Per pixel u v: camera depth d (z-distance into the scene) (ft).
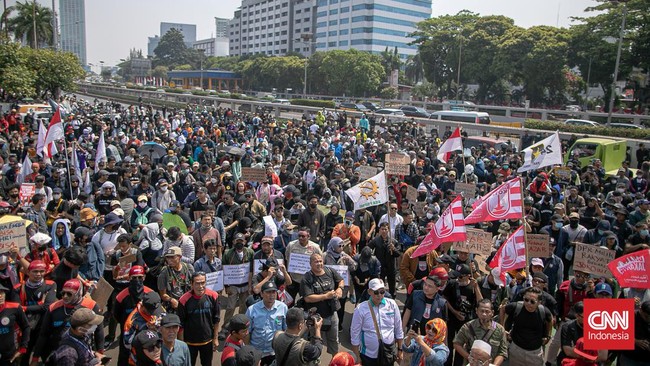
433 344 19.24
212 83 417.49
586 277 25.72
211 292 21.36
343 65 272.10
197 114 125.90
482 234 26.86
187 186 44.70
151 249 28.14
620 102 189.57
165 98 239.09
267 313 20.80
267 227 31.58
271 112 177.37
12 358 19.31
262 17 539.29
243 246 26.99
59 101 152.56
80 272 25.58
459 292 23.81
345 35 431.84
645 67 165.78
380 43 415.85
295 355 17.20
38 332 20.94
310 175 52.65
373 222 36.76
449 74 238.07
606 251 25.31
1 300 18.99
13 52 120.98
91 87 304.30
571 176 56.65
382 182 34.63
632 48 164.66
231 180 46.44
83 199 35.53
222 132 92.43
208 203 36.68
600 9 171.32
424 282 22.74
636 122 148.36
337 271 26.02
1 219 24.71
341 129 108.78
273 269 23.77
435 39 237.86
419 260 29.50
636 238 33.30
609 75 175.63
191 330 20.85
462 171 63.98
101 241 27.32
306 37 345.72
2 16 220.43
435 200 43.73
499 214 27.45
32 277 21.57
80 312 17.12
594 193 52.49
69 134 77.51
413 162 59.82
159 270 25.27
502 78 207.92
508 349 21.74
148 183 41.65
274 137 86.99
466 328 20.75
